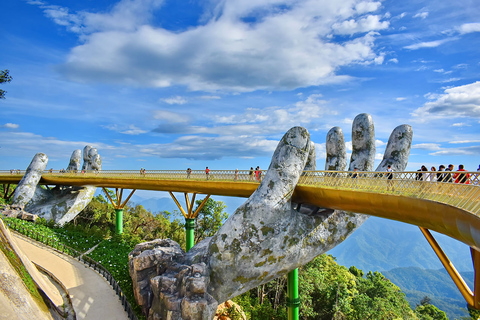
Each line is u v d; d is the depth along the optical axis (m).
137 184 40.81
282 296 50.44
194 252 25.75
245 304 37.56
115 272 30.95
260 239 23.45
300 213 25.20
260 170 28.03
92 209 64.12
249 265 23.42
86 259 33.94
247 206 24.20
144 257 24.75
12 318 14.81
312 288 47.62
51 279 27.78
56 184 52.59
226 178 31.19
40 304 19.05
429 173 15.88
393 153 25.62
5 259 18.06
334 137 28.16
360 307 48.66
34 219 44.16
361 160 26.67
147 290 24.33
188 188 34.97
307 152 25.34
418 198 15.63
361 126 26.59
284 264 24.06
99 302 25.84
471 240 12.14
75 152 58.19
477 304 18.33
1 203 47.81
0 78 25.19
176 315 21.25
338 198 21.09
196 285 21.61
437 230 15.23
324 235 25.20
